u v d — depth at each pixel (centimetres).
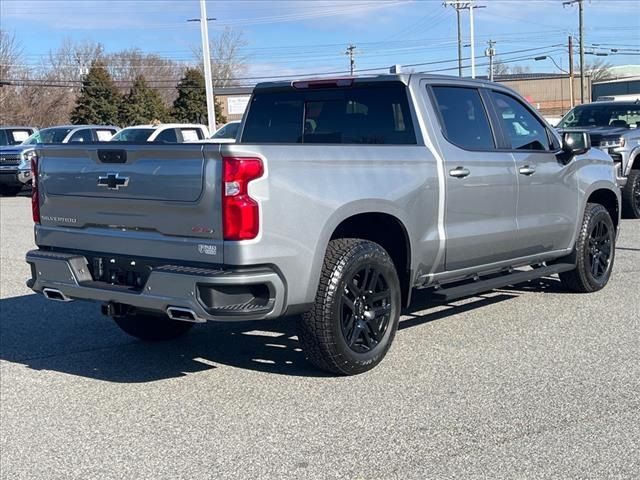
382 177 553
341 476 402
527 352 602
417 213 581
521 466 406
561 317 705
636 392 511
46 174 567
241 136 709
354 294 540
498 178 651
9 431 479
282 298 492
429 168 591
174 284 483
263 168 476
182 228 490
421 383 536
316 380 548
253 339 659
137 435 466
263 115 695
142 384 556
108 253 536
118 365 603
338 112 648
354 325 542
